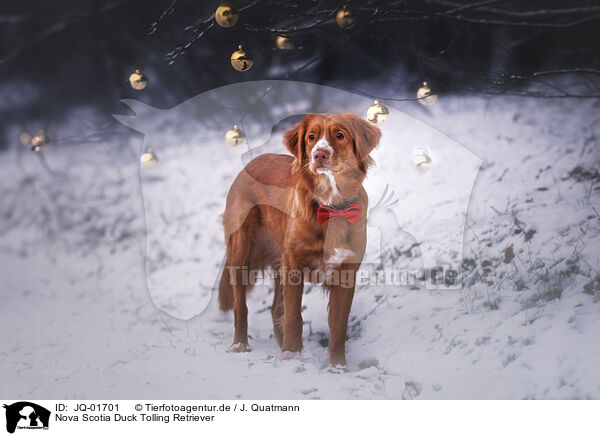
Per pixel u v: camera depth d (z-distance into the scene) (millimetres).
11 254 8922
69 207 9828
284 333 4348
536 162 7047
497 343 3930
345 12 4543
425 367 3930
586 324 3820
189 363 4461
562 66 9688
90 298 6820
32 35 10688
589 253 4848
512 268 5098
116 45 10328
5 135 13219
